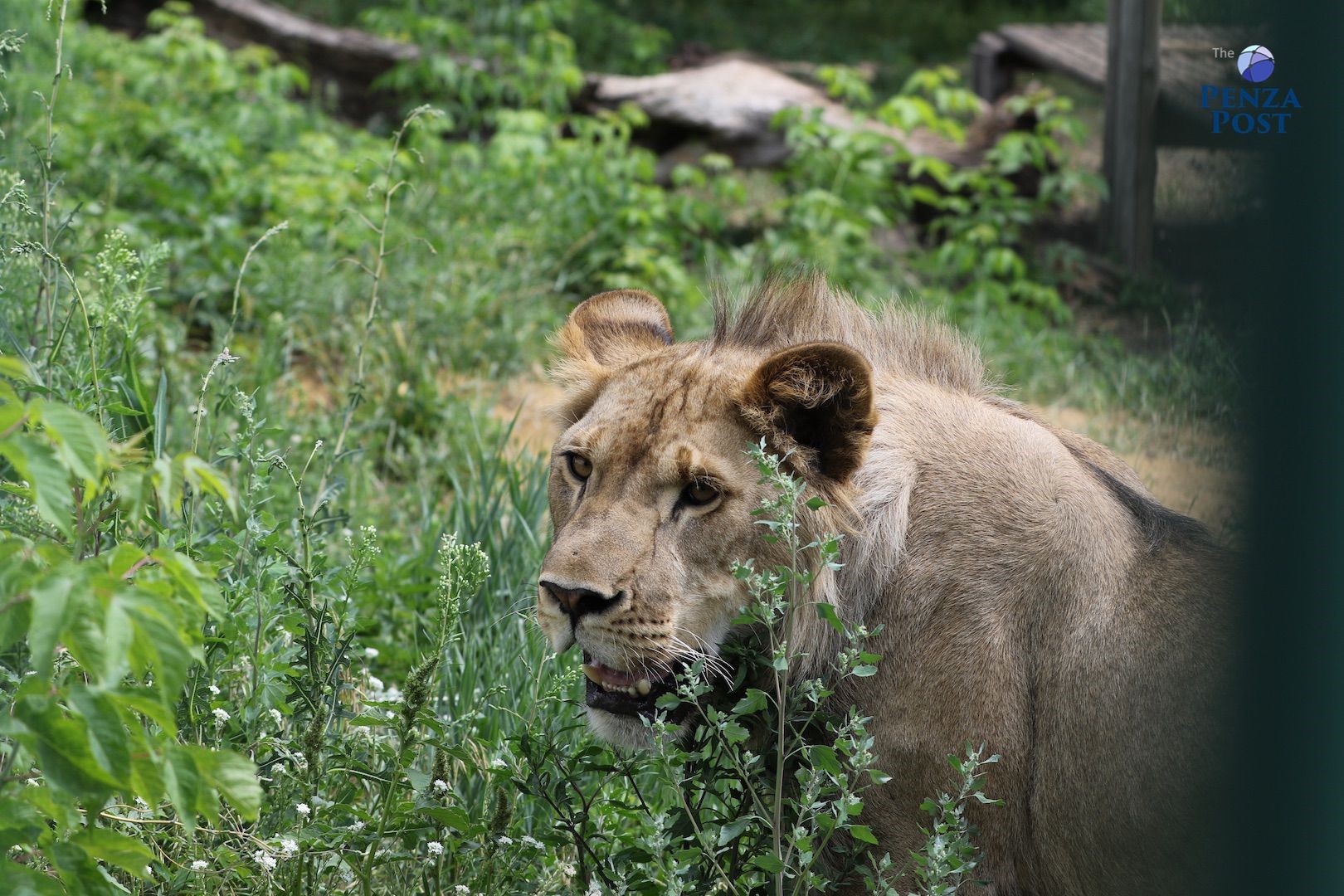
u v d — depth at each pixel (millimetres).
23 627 3938
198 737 5887
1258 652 3434
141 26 25312
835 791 5824
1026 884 5980
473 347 15023
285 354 13422
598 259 18031
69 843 4262
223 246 15250
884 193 21562
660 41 32312
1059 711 5832
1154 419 11789
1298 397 3186
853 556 5906
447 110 22688
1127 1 19453
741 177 22234
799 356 5762
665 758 5605
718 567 5879
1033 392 16141
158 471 3971
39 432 5578
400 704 6047
